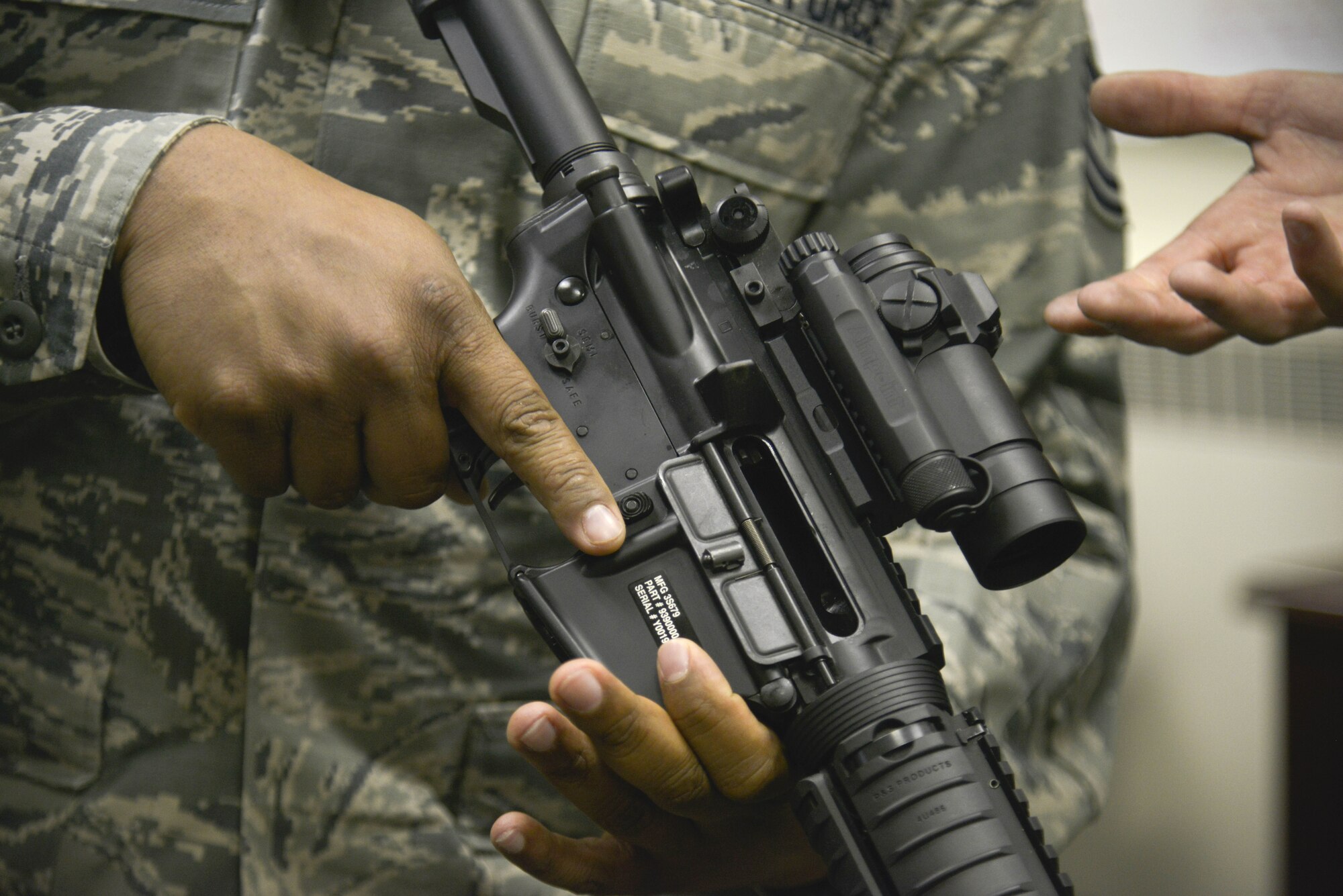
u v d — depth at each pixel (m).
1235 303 0.72
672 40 0.83
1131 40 1.60
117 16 0.80
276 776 0.81
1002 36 0.91
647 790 0.59
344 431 0.62
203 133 0.63
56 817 0.83
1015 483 0.59
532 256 0.68
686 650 0.55
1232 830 1.43
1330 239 0.61
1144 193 1.68
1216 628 1.51
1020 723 0.88
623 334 0.66
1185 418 1.61
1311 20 1.47
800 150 0.89
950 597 0.88
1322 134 0.83
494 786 0.84
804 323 0.65
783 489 0.64
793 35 0.86
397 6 0.82
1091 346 0.98
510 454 0.61
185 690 0.82
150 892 0.81
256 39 0.80
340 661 0.82
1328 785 0.99
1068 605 0.95
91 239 0.60
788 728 0.59
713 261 0.67
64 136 0.63
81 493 0.82
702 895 0.78
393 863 0.81
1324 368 1.50
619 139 0.85
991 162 0.92
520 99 0.68
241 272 0.59
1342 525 1.46
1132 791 1.50
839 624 0.61
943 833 0.53
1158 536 1.59
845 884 0.55
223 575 0.81
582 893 0.67
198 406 0.60
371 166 0.83
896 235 0.66
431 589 0.83
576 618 0.61
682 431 0.64
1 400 0.66
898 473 0.59
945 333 0.62
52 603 0.83
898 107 0.93
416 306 0.60
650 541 0.61
